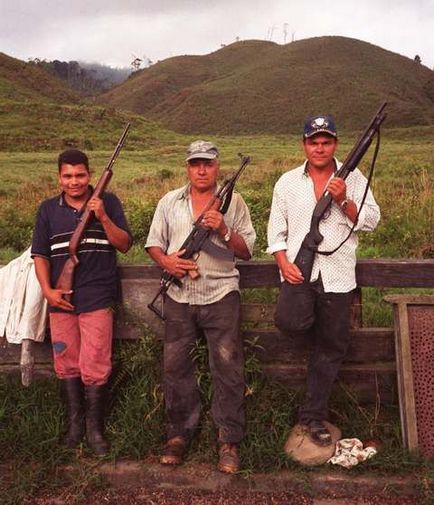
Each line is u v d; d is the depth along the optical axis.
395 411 3.83
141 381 3.86
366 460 3.43
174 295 3.52
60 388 3.99
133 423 3.71
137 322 3.92
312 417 3.55
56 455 3.59
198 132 120.31
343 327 3.38
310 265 3.31
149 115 143.00
